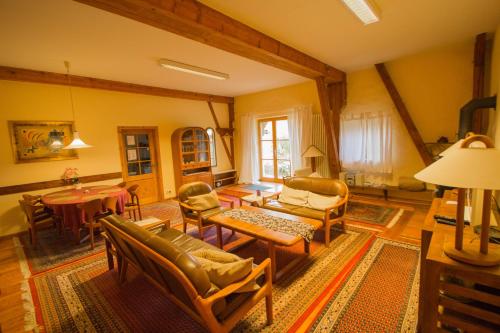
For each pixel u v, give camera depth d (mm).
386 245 2955
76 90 4695
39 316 2041
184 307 1664
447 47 4098
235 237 3498
